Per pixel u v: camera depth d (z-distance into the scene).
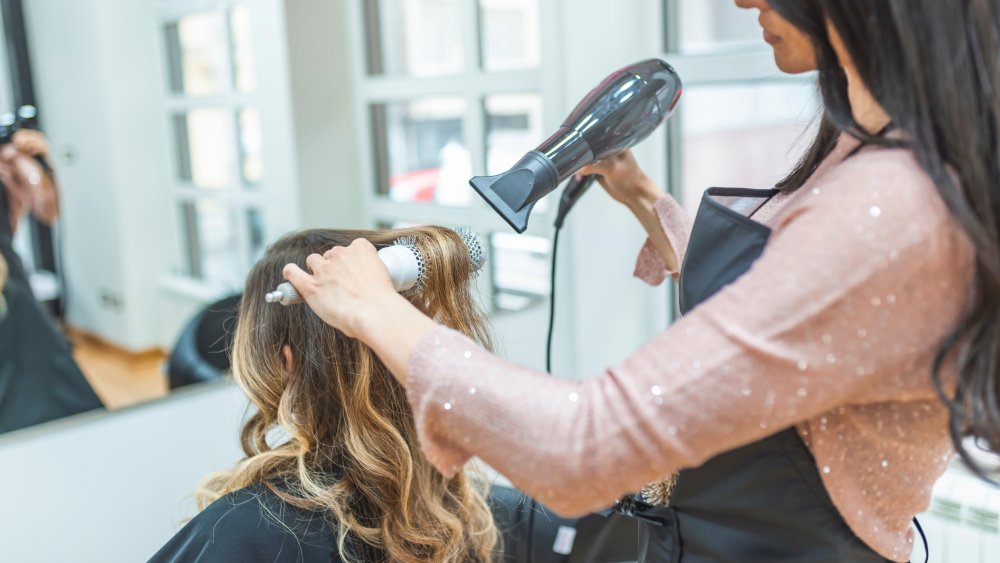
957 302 0.55
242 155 1.79
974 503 1.38
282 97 1.81
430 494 1.00
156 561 0.88
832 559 0.66
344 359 0.93
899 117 0.55
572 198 1.10
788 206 0.67
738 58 1.79
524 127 1.92
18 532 1.33
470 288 0.95
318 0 1.82
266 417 0.98
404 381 0.61
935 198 0.54
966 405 0.56
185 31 1.69
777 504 0.66
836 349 0.53
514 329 1.94
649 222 1.05
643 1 1.93
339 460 0.95
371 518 0.95
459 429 0.59
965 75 0.53
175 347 1.70
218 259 1.78
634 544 1.18
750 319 0.54
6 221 1.48
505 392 0.58
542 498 0.58
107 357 1.62
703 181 1.96
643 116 0.92
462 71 1.94
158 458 1.47
